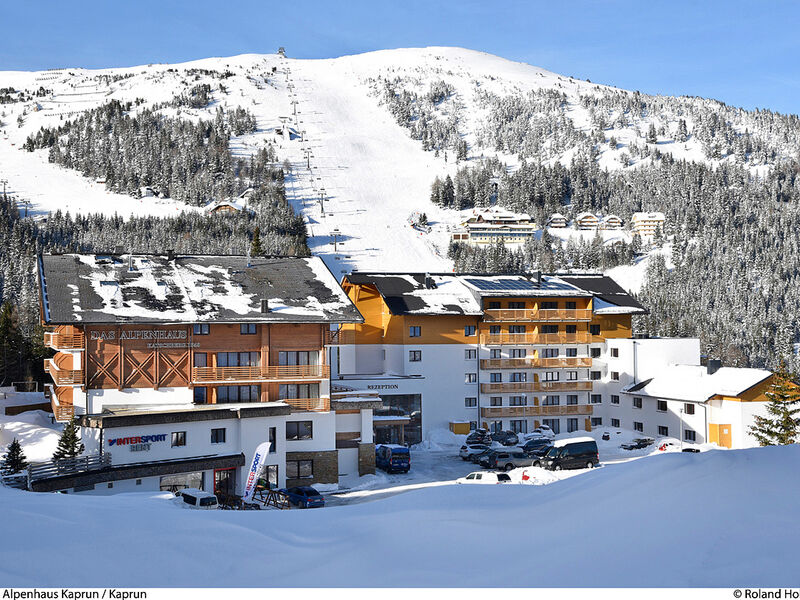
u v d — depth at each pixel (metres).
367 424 54.38
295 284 56.62
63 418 46.59
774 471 16.69
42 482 36.31
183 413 43.34
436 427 73.56
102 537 15.87
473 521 16.66
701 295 198.62
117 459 40.91
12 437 58.53
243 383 50.50
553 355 79.69
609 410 79.06
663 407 71.38
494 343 76.44
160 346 48.81
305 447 50.66
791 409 60.44
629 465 20.03
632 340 77.38
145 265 55.25
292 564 14.35
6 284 155.62
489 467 57.62
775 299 197.62
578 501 16.98
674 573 12.02
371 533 16.31
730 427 65.06
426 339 74.38
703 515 14.45
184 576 13.58
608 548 13.59
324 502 44.19
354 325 77.00
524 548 14.37
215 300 51.81
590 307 80.25
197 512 19.64
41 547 14.95
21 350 97.62
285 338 52.28
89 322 45.41
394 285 79.19
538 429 74.50
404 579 13.07
